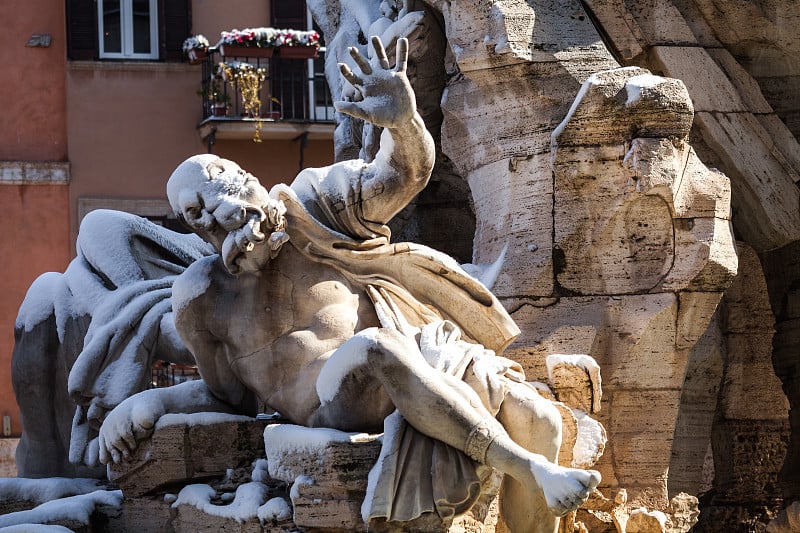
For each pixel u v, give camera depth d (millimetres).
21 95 49188
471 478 15914
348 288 18078
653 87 19750
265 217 17453
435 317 18172
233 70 47188
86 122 49344
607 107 19844
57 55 49375
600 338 20297
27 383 22438
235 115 48438
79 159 49250
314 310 17891
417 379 16031
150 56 49688
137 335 21234
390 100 16891
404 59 16969
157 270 22328
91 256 22266
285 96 48344
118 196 49375
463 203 24016
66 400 22391
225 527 17547
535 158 20672
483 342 18359
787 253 22578
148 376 21328
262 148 49250
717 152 21609
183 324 18297
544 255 20453
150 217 49438
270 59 48094
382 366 16172
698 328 20312
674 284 20109
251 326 17953
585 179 20156
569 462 18484
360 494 16219
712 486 22969
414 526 15922
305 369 17734
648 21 21500
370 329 16547
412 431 16156
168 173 49594
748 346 22828
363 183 17859
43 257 48938
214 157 17812
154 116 49531
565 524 19062
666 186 19766
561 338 20219
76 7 49406
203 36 48875
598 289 20375
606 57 20812
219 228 17594
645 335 20203
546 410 16594
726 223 20312
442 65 22594
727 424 22906
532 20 20703
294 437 16641
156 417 18578
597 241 20312
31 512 18641
